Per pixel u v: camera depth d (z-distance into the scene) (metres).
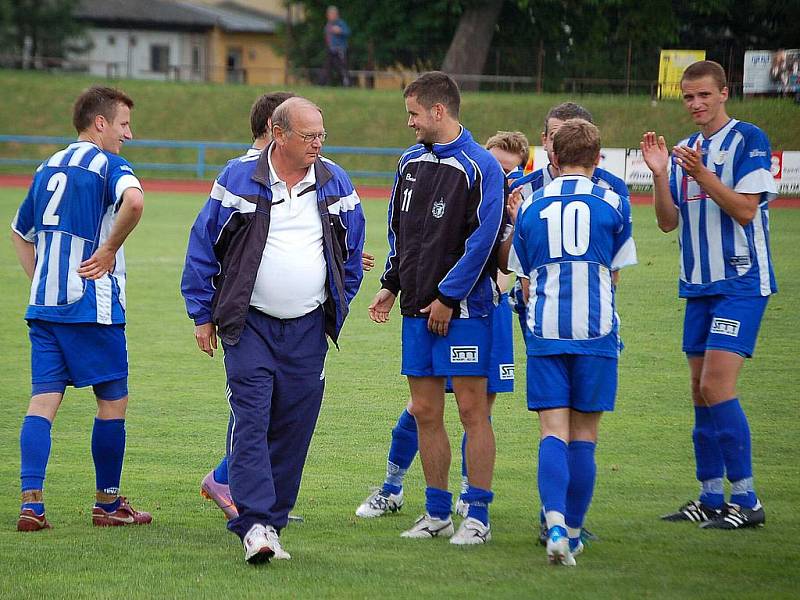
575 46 102.56
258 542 11.74
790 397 21.55
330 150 79.19
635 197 67.62
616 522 14.13
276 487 12.96
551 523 11.82
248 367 12.42
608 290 12.50
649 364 24.84
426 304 13.20
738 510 13.89
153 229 51.97
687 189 14.51
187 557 12.26
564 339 12.38
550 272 12.51
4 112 92.75
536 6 100.94
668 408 20.92
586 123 12.82
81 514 14.59
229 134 91.62
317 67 112.06
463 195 12.97
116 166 13.90
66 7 126.06
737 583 11.16
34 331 14.11
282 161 12.50
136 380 23.33
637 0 97.88
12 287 35.38
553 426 12.42
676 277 37.72
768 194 13.93
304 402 12.88
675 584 11.09
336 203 12.76
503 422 20.08
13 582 11.13
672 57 90.75
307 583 11.12
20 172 86.81
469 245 12.80
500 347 13.31
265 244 12.42
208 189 76.31
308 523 14.28
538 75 99.50
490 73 102.75
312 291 12.59
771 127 78.50
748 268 14.10
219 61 158.62
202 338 12.71
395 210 13.88
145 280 37.03
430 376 13.42
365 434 19.17
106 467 14.06
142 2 154.25
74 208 13.79
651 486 15.99
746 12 96.00
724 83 14.27
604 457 17.64
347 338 28.20
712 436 14.28
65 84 96.69
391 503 14.85
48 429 13.88
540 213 12.58
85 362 13.96
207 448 18.22
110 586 10.98
